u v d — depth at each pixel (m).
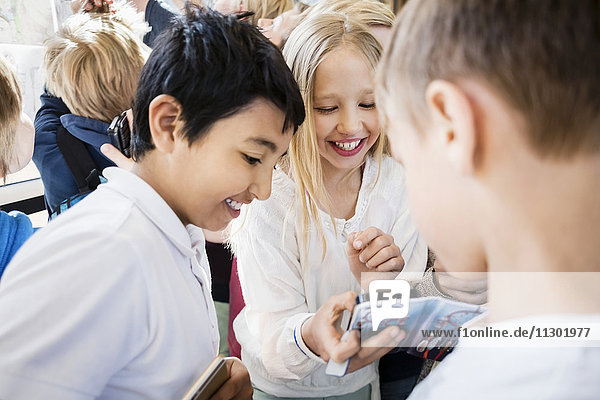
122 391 0.63
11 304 0.53
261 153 0.65
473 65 0.33
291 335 0.87
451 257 0.40
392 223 1.02
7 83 0.95
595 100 0.31
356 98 0.84
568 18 0.30
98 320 0.55
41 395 0.52
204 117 0.61
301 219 0.93
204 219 0.70
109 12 1.59
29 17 2.13
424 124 0.37
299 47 0.85
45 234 0.59
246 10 1.52
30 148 1.07
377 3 0.91
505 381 0.32
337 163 0.90
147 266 0.60
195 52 0.61
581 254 0.33
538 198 0.33
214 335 0.75
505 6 0.32
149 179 0.68
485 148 0.34
